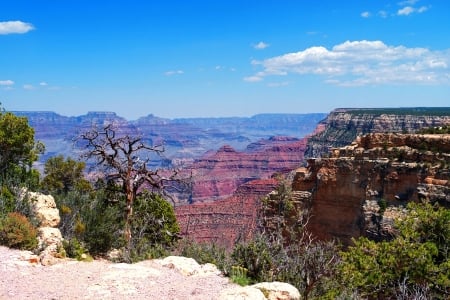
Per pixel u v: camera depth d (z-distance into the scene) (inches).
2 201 887.7
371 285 873.5
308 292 744.3
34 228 856.3
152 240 1305.4
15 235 772.6
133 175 1282.0
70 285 607.5
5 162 1207.6
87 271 682.8
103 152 1248.8
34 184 1264.8
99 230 1062.4
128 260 917.8
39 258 736.3
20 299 540.1
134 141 1258.0
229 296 571.5
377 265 894.4
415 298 757.3
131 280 642.8
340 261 893.8
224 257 877.8
